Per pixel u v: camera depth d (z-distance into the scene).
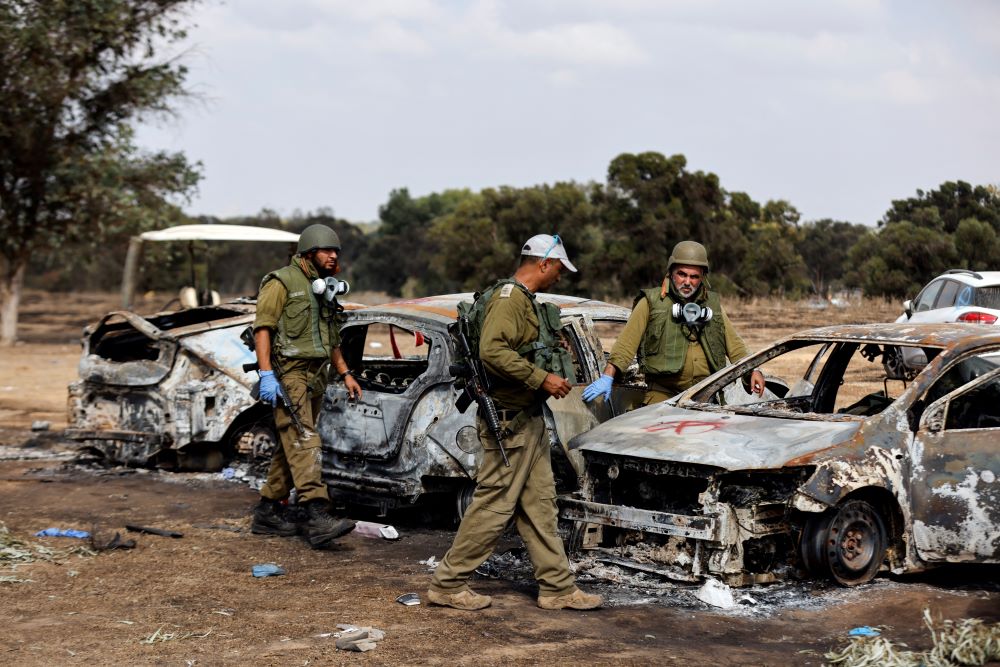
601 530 6.37
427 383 7.26
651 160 35.31
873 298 24.88
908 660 4.55
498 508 5.43
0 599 5.68
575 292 37.12
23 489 9.18
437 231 43.62
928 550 5.86
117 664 4.61
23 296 58.25
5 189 24.62
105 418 10.03
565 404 6.81
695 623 5.30
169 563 6.60
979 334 6.32
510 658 4.72
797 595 5.69
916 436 5.93
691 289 6.80
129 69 24.69
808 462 5.59
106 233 25.41
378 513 7.95
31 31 22.56
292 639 4.98
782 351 6.89
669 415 6.48
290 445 7.03
